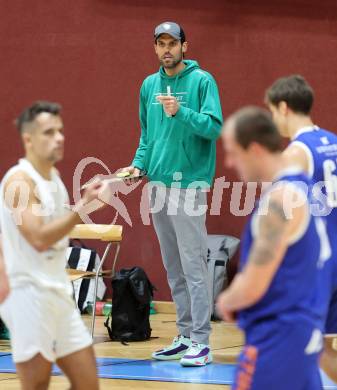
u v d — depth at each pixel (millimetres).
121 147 24547
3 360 17734
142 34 24312
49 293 10367
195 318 17500
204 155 17641
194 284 17500
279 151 8766
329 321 12047
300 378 8508
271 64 23828
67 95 24719
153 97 17953
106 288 24703
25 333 10266
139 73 24391
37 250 10258
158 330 21703
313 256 8680
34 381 10352
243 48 23906
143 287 20234
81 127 24719
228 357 18375
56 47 24688
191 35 23984
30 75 24828
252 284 8250
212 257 23312
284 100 11883
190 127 16781
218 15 23922
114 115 24562
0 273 10406
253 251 8250
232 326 22531
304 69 23750
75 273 20062
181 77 17688
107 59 24516
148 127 18109
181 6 24031
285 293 8531
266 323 8555
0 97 24969
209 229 24172
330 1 23578
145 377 16234
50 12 24672
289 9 23703
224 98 24016
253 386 8516
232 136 8703
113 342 20000
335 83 23719
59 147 10422
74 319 10688
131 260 24547
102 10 24453
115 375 16375
